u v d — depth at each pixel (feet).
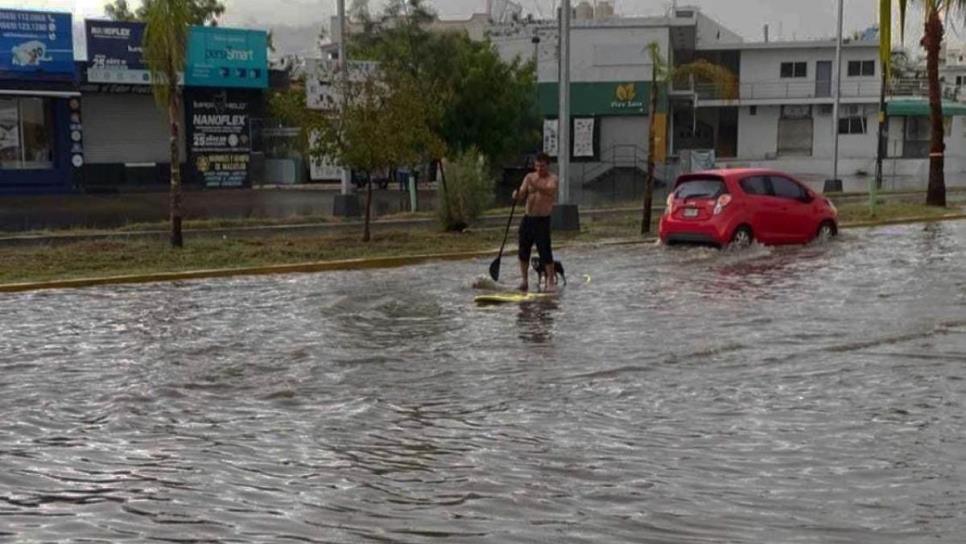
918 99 246.47
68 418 30.94
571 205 96.63
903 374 35.04
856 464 25.11
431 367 37.76
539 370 36.88
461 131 176.35
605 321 47.83
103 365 39.01
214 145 170.09
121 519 21.94
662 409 30.94
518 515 21.77
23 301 58.59
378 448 27.25
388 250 81.51
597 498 22.82
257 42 170.50
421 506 22.48
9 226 104.88
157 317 51.70
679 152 233.55
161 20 78.38
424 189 165.99
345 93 86.02
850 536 20.22
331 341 43.62
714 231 78.79
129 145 167.73
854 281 60.49
